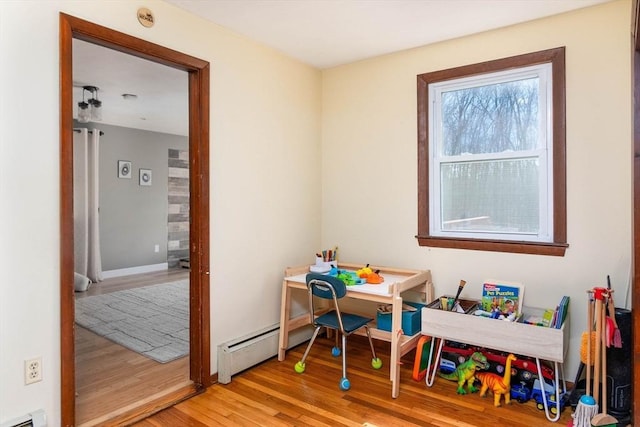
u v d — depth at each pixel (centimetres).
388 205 326
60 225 192
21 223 181
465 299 286
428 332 259
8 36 176
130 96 462
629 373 213
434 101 304
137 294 513
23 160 181
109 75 385
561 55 252
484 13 251
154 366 290
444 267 301
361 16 254
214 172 266
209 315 263
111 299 488
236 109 281
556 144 255
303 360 279
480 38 281
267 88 305
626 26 234
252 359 282
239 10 246
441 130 303
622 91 236
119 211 641
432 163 305
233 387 258
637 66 188
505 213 280
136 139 661
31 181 184
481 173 288
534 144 268
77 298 491
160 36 233
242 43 284
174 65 246
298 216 338
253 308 297
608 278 230
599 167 244
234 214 281
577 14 248
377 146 330
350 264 336
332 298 265
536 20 260
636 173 189
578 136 249
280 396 246
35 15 184
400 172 319
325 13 250
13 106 178
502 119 279
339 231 355
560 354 216
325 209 363
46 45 187
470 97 291
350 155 346
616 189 239
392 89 321
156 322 396
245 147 288
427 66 304
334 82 353
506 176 279
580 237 250
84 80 400
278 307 319
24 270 182
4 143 176
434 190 306
